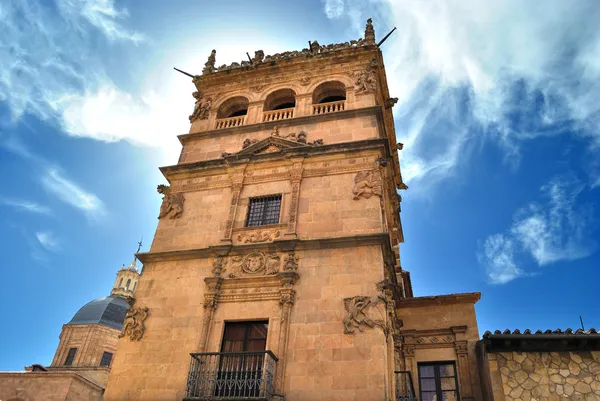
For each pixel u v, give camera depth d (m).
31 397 26.38
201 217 21.36
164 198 22.48
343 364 15.65
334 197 19.97
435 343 20.89
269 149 22.73
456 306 21.69
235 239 19.97
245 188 21.70
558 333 15.87
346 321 16.39
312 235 19.08
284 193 20.81
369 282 17.09
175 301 18.86
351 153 20.98
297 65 26.20
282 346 16.39
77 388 27.20
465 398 19.20
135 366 17.62
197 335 17.77
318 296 17.30
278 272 18.06
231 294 18.34
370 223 18.77
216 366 16.59
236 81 27.14
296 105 24.58
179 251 20.00
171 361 17.42
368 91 23.83
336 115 22.92
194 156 24.09
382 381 15.01
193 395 15.81
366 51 25.23
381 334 15.89
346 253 18.02
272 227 19.78
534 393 15.30
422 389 20.16
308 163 21.39
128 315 18.91
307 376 15.73
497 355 16.19
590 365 15.42
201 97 27.22
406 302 21.98
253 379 15.95
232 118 25.28
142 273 19.95
